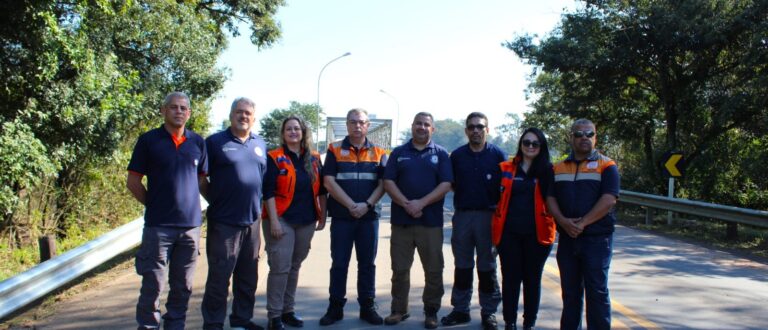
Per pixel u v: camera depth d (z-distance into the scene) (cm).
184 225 467
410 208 536
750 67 1530
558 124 2570
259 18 2083
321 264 824
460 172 550
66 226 1177
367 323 560
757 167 1570
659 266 865
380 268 804
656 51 1684
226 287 503
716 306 632
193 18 1388
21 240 1038
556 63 1756
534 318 529
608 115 2012
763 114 1540
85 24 967
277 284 529
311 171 558
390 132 2533
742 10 1522
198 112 1769
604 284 472
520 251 524
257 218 518
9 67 852
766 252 1016
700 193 1791
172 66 1342
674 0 1611
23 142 844
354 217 558
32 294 514
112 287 675
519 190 518
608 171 476
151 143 466
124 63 1185
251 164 507
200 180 504
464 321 558
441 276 553
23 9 818
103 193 1291
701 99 1723
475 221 541
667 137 1802
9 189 862
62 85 909
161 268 461
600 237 476
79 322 540
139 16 1177
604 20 1723
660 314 598
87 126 960
